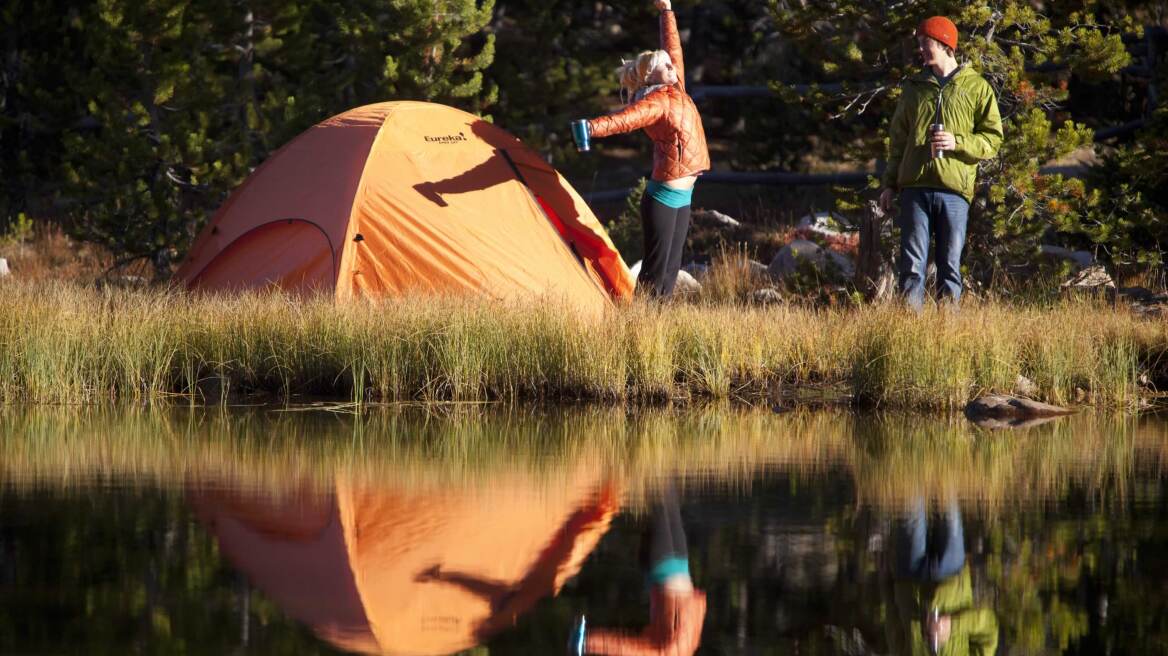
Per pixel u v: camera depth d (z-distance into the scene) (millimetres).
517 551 7926
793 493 10031
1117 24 23891
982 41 22359
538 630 6191
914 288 18312
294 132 35500
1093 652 5883
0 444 12664
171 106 35531
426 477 10766
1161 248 26469
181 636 6000
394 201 21812
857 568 7488
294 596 6797
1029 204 22641
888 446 12781
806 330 18719
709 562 7621
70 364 17141
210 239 23000
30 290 19188
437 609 6574
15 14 40688
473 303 18344
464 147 23031
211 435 13445
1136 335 17938
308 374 17703
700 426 14430
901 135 18609
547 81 43938
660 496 9867
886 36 23344
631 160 51625
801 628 6281
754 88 43188
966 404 16172
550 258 22406
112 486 10234
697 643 5992
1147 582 7152
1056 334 17172
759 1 48469
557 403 16797
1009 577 7297
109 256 36531
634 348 17359
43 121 40125
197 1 35594
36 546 7922
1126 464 11531
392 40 35375
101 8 34531
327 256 21484
